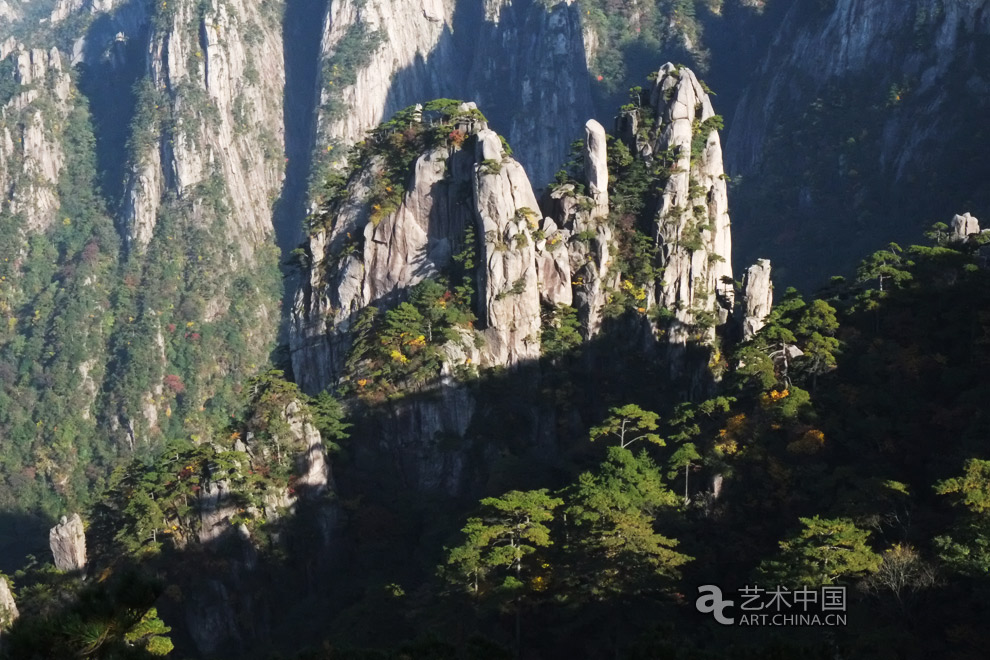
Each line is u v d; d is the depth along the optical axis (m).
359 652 48.66
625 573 65.62
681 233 102.31
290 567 88.12
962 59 183.75
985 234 99.94
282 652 77.88
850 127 192.88
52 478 195.50
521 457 92.38
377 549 88.56
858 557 59.47
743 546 71.12
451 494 94.44
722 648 57.84
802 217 186.75
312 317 111.25
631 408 82.94
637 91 110.81
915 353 80.94
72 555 89.00
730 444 77.75
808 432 76.00
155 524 88.38
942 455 70.94
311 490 91.19
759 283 96.12
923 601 58.53
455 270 103.31
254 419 94.38
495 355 98.75
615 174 106.88
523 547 68.38
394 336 98.38
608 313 100.56
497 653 44.09
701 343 98.00
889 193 176.88
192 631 84.88
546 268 100.69
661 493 74.06
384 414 97.00
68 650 27.98
